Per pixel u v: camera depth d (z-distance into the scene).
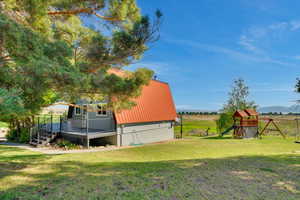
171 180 3.65
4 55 3.10
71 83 3.32
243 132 16.80
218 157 6.64
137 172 4.29
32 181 3.69
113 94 5.45
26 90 3.08
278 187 3.29
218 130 20.61
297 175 3.98
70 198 2.83
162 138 15.81
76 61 5.54
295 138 16.30
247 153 8.18
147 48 5.50
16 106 2.63
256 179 3.71
